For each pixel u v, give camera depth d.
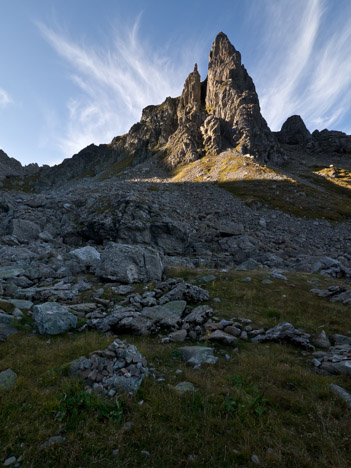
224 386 6.45
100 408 5.33
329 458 4.42
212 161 120.75
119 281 16.36
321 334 10.31
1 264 19.17
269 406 5.77
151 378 6.70
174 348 9.12
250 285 16.14
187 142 137.62
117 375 6.36
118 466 4.11
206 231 37.47
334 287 15.18
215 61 171.25
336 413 5.59
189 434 4.79
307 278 18.42
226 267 25.22
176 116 184.75
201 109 167.75
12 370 6.79
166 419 5.21
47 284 15.61
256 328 10.98
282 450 4.50
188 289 13.95
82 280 16.44
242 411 5.39
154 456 4.32
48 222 35.38
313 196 77.50
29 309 11.57
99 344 8.55
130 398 5.70
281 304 13.39
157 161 151.50
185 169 122.62
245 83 160.50
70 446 4.42
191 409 5.52
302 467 4.22
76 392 5.72
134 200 34.78
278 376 7.10
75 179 198.75
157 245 30.69
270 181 88.62
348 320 11.75
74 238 32.66
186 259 26.81
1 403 5.42
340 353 8.77
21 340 8.86
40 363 7.32
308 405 5.82
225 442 4.66
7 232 30.55
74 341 9.03
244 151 123.62
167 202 58.47
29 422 4.97
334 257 34.16
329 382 6.90
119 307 12.45
